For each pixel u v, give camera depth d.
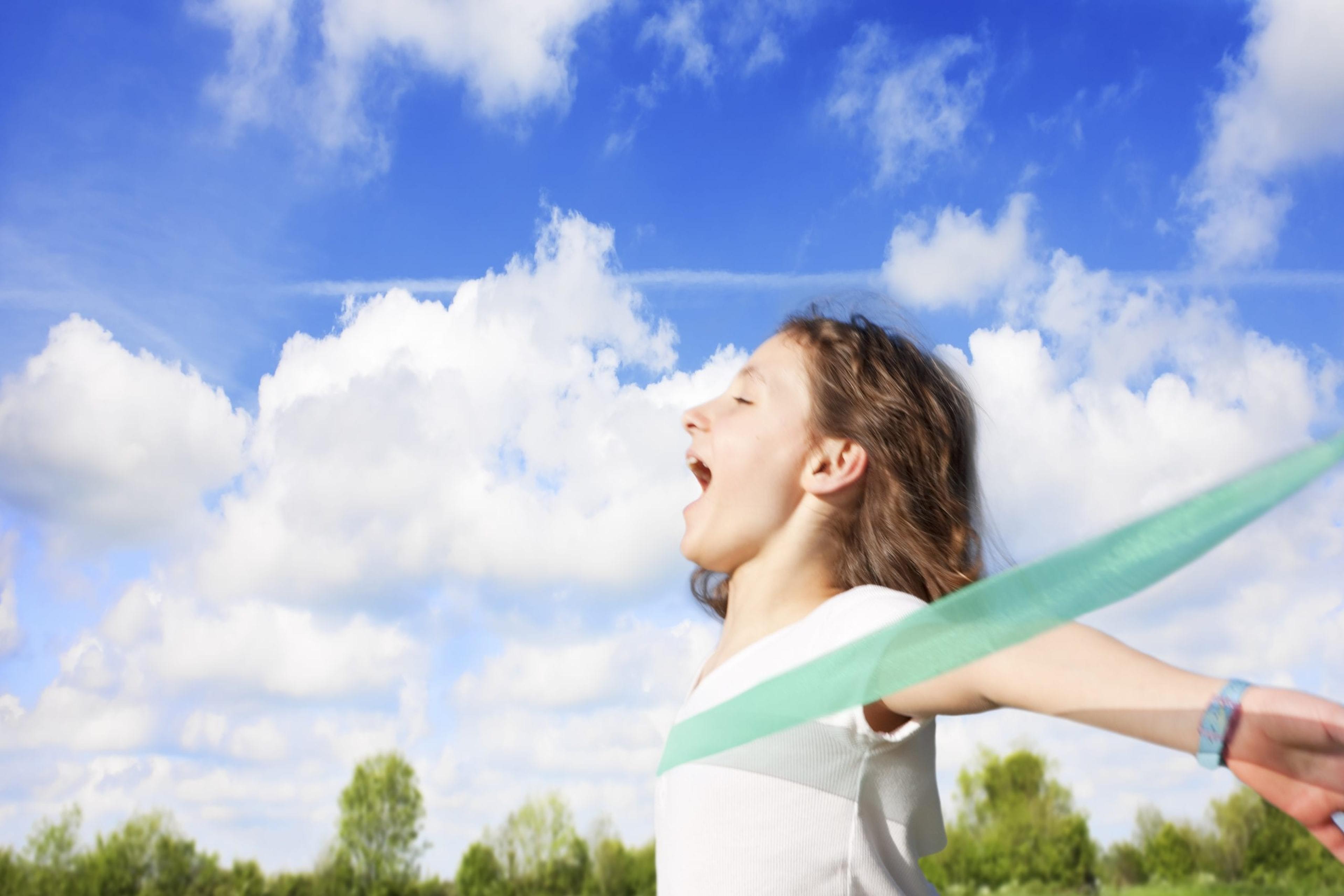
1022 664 0.90
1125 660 0.85
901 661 0.95
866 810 1.18
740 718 1.17
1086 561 0.77
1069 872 43.72
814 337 1.55
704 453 1.54
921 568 1.44
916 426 1.51
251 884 40.44
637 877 41.31
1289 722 0.73
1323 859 41.25
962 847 44.78
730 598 1.54
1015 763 45.22
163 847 39.91
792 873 1.16
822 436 1.47
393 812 41.19
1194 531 0.72
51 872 38.75
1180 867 42.53
